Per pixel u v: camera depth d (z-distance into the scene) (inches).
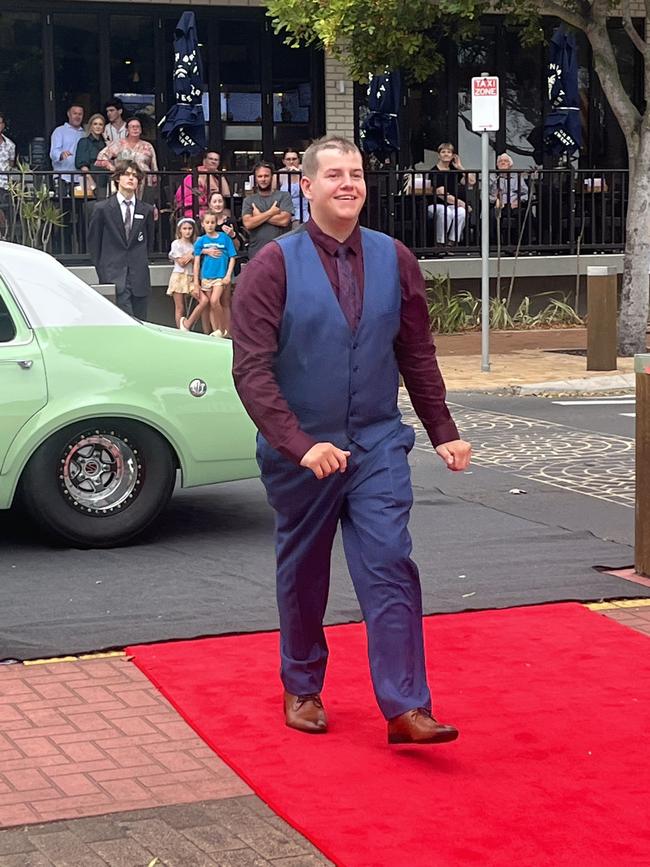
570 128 831.7
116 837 161.9
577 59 922.1
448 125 925.8
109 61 838.5
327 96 882.8
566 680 216.5
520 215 828.0
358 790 172.7
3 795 174.4
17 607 259.0
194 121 757.9
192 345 306.5
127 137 784.9
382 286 185.0
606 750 186.5
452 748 187.2
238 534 320.5
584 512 343.3
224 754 185.6
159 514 309.6
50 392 293.3
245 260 767.7
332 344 182.7
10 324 293.9
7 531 323.3
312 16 687.1
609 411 519.5
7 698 211.0
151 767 183.6
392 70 752.3
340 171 181.3
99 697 211.6
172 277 706.8
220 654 229.9
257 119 876.6
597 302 614.5
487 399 556.4
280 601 194.2
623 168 967.0
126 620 249.8
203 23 856.9
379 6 658.8
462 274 827.4
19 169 726.5
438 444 191.5
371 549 182.9
